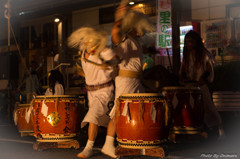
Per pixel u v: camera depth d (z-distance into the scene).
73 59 12.14
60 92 5.90
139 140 3.99
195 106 5.31
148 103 3.98
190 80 5.56
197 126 5.36
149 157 4.29
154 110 3.98
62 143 5.08
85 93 9.42
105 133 7.38
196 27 11.16
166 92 5.41
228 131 6.54
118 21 4.40
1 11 14.91
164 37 9.21
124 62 4.29
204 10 11.75
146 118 3.96
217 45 10.59
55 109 4.89
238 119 6.89
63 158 4.36
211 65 5.65
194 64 5.71
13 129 8.82
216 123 5.63
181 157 4.13
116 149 4.23
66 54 13.04
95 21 14.29
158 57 10.63
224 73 7.33
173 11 8.97
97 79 4.54
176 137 5.68
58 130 4.91
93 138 4.46
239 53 10.08
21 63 17.50
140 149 4.23
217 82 7.33
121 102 4.11
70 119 4.95
